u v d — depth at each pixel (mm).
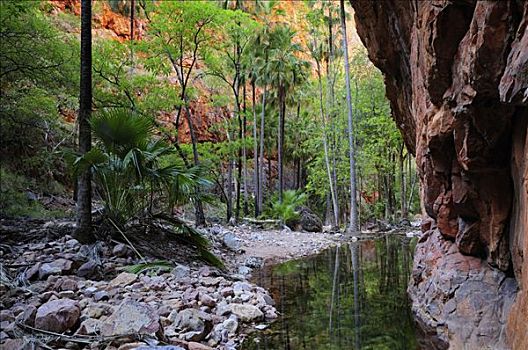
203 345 4074
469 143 4070
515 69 2775
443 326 4555
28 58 10117
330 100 25031
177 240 8367
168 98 13297
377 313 5461
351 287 7117
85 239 7465
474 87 3484
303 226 20594
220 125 22625
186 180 7719
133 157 7258
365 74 25516
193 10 13531
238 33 17453
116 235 7789
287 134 32438
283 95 24234
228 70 20734
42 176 14570
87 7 7805
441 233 5637
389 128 22312
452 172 4980
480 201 4574
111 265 6711
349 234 17297
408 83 7980
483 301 4324
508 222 4152
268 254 11047
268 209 22562
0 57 9867
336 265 9578
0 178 11789
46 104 11266
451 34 3818
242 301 5711
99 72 12031
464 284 4680
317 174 26984
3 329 3834
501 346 3730
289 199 21922
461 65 3766
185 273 6793
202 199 8594
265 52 23625
